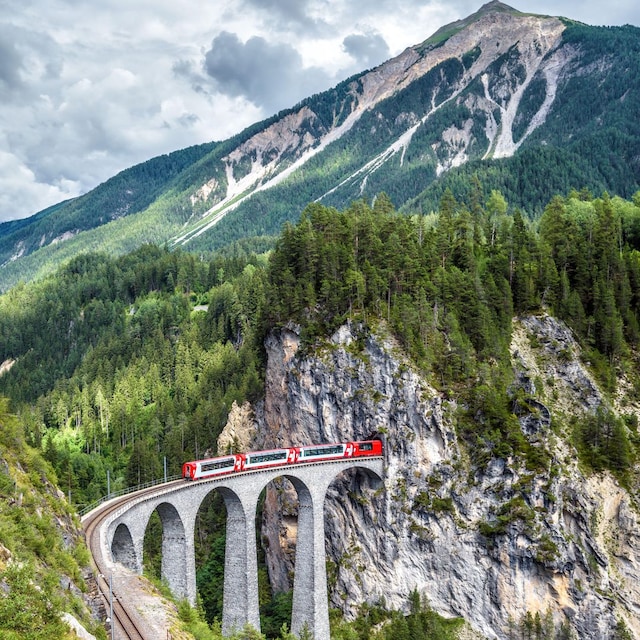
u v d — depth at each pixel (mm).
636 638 115125
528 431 126188
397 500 127750
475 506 124188
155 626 65312
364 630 124500
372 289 138625
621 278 147500
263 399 161875
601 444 127875
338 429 135250
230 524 113125
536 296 144875
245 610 110188
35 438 163125
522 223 161875
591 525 120875
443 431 127500
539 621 117062
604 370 137250
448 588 123750
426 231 167625
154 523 152500
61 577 58438
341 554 133000
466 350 133000
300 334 141625
